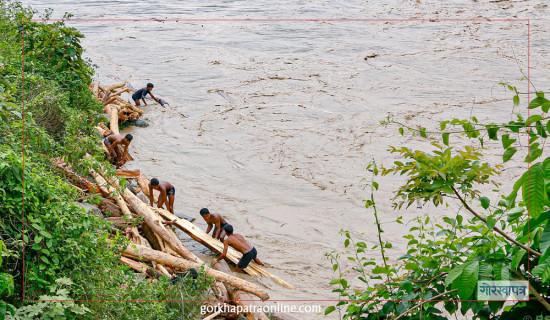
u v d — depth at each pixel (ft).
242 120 63.82
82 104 47.70
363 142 57.06
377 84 77.66
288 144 56.75
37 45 46.88
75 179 37.70
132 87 74.54
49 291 21.72
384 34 107.45
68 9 130.93
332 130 60.49
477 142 55.88
